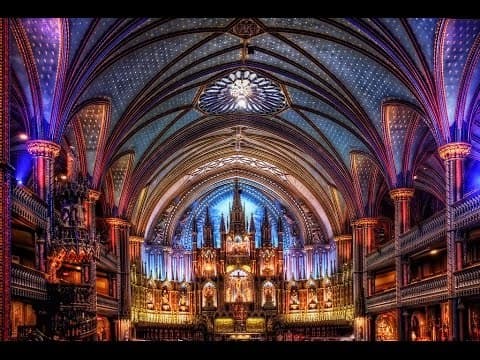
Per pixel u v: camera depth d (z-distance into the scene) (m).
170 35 27.22
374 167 36.06
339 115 33.56
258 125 38.22
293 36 28.89
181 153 40.78
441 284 25.61
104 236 36.75
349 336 40.47
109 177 35.56
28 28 21.48
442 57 24.00
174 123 36.00
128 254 36.31
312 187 44.28
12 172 16.83
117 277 35.16
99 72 25.36
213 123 38.00
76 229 21.39
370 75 28.84
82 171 29.47
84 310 22.03
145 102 30.77
